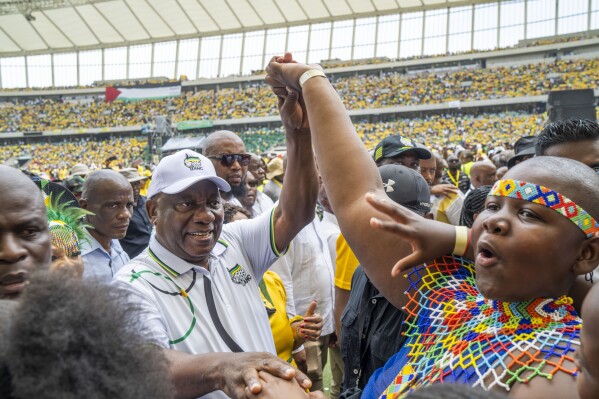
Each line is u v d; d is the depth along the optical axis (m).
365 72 49.06
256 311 2.52
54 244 2.25
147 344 0.98
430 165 5.60
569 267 1.21
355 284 2.51
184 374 1.74
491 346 1.19
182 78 52.50
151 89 45.31
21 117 51.59
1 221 1.58
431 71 47.50
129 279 2.23
